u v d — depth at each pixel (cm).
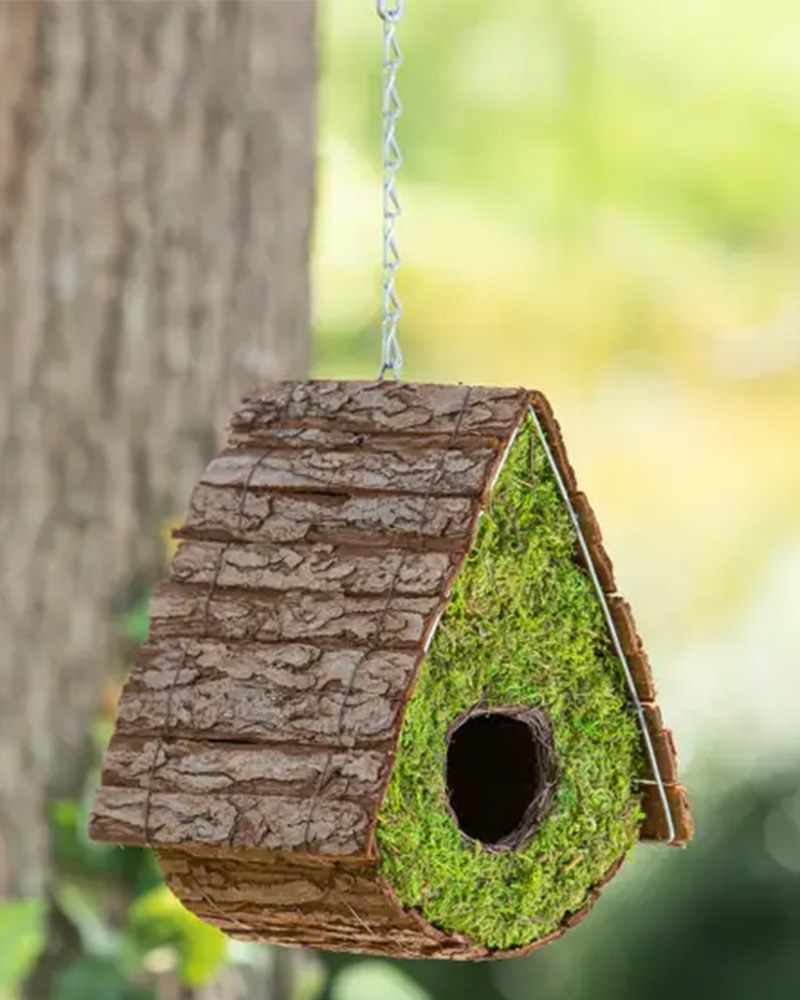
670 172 1838
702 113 1831
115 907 976
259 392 695
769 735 1448
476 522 645
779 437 1836
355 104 1841
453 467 655
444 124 1838
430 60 1841
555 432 675
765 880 1395
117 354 1007
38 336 1002
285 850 611
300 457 672
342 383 688
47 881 981
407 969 1427
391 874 629
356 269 1827
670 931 1401
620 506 1823
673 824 707
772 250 1847
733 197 1844
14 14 1005
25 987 974
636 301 1839
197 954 963
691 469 1831
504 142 1838
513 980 1427
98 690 996
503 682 668
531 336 1838
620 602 689
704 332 1844
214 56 1027
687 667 1548
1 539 997
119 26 1013
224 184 1027
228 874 646
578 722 691
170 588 659
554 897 687
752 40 1828
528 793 688
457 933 656
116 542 1003
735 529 1806
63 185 1005
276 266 1039
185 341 1016
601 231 1839
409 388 676
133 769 634
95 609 999
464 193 1842
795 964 1386
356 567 644
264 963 1025
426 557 641
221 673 640
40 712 992
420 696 641
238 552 660
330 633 636
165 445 1010
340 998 1155
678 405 1838
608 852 699
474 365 1838
